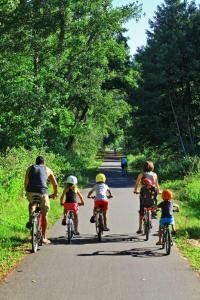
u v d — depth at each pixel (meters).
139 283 14.69
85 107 86.12
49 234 23.42
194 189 43.09
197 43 83.75
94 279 15.09
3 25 50.03
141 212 22.88
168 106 86.12
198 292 13.83
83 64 65.50
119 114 90.50
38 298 13.07
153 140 87.62
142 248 20.33
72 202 21.73
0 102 46.41
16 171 31.44
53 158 46.97
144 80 88.25
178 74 80.88
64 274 15.65
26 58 52.62
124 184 60.47
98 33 64.31
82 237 22.86
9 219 25.30
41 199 20.16
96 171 93.75
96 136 106.44
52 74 57.28
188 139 86.00
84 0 61.56
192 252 19.55
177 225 26.73
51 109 49.56
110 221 28.20
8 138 47.88
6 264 16.91
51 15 51.34
